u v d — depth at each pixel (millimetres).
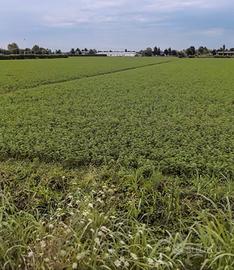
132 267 3930
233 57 81562
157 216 5508
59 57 75938
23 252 4113
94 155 7773
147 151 7965
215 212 5465
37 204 5781
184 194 6102
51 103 14445
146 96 16500
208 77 26703
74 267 3684
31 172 7039
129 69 37062
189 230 4621
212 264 3840
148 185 6211
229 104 14242
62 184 6551
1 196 5375
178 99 15547
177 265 3973
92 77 27000
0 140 8789
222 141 8680
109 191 5797
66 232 4098
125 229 4754
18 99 15516
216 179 6559
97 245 4012
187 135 9258
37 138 8992
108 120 11078
